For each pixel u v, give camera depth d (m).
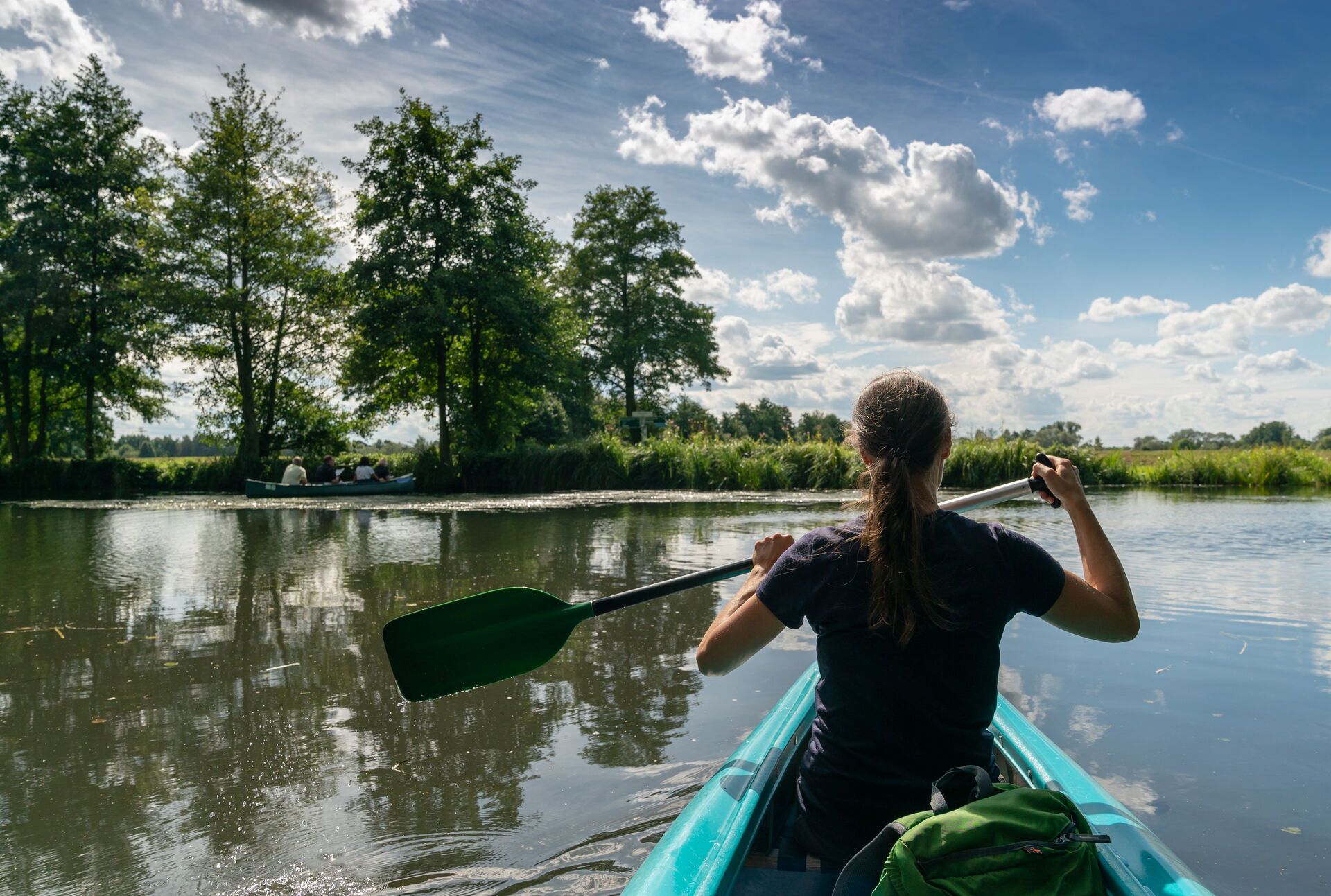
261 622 5.26
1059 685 3.64
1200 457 21.34
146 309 23.81
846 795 1.48
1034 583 1.45
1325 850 2.22
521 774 2.82
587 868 2.22
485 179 23.27
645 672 4.00
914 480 1.49
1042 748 2.13
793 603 1.53
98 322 24.56
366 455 25.98
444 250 22.92
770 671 3.97
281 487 19.55
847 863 1.33
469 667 2.58
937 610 1.41
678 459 21.11
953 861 1.25
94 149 24.56
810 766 1.56
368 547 9.07
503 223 23.12
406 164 22.95
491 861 2.26
